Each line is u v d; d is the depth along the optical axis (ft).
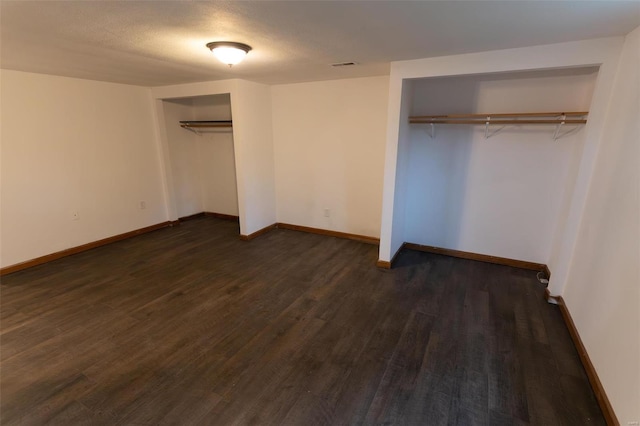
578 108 9.86
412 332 8.07
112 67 10.55
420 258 12.63
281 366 6.92
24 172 11.46
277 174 16.01
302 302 9.46
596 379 6.21
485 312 8.93
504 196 11.43
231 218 18.34
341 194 14.61
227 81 13.20
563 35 7.27
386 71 11.42
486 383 6.47
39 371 6.74
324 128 14.23
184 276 11.11
